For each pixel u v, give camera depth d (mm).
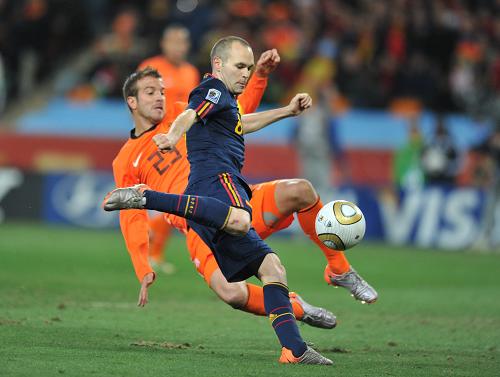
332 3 85250
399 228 70188
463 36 86000
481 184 70312
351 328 30688
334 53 80812
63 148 76812
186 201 21766
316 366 21938
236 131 23406
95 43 85125
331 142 68625
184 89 46312
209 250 25438
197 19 81188
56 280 41125
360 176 78438
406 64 83500
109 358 22156
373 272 51344
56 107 78812
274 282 22578
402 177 71938
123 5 87688
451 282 47594
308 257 57219
